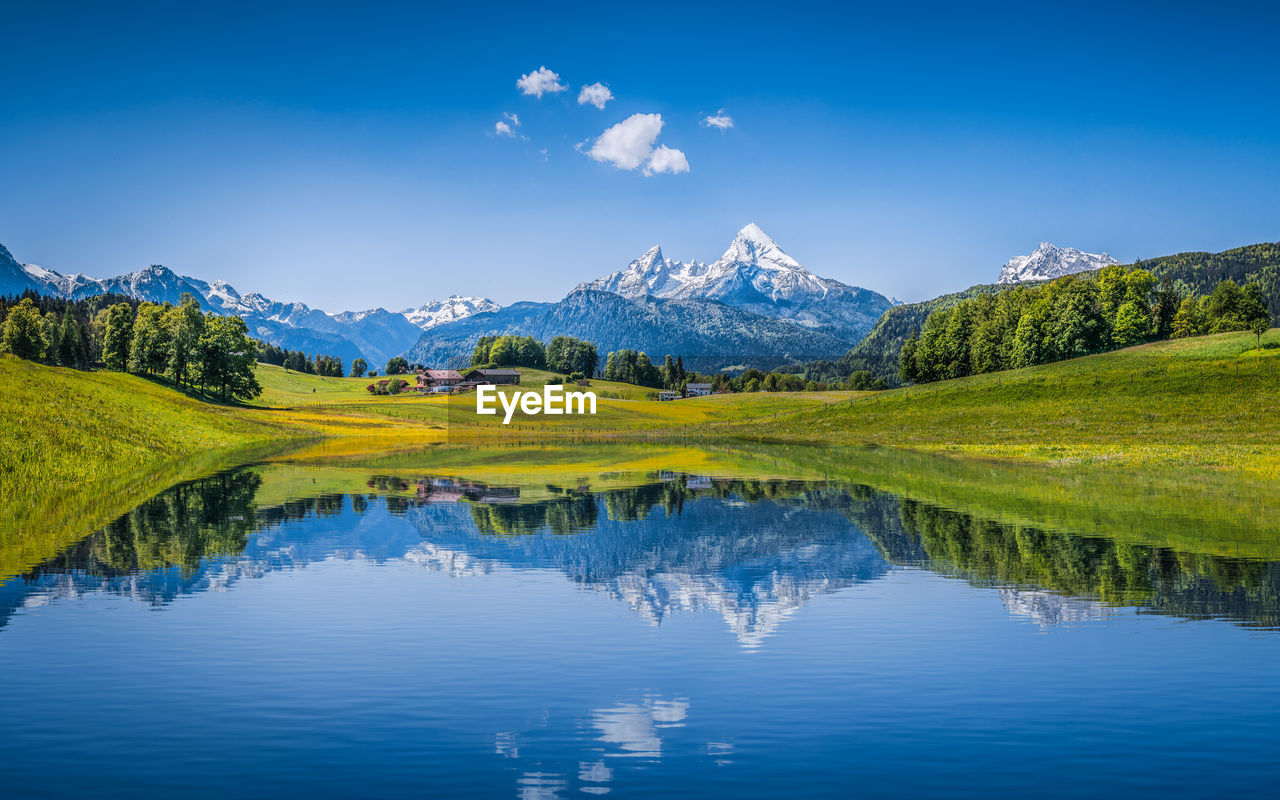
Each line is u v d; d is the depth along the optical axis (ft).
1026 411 322.96
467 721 45.55
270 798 37.22
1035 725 44.88
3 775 39.11
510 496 143.33
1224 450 211.61
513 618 65.26
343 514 119.85
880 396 421.18
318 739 43.27
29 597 70.08
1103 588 73.15
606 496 143.23
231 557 87.61
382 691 49.70
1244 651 55.93
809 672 53.11
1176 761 40.68
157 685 50.34
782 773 39.70
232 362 460.55
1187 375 325.42
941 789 38.11
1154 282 501.97
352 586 75.25
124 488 146.72
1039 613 65.67
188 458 224.53
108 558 85.81
